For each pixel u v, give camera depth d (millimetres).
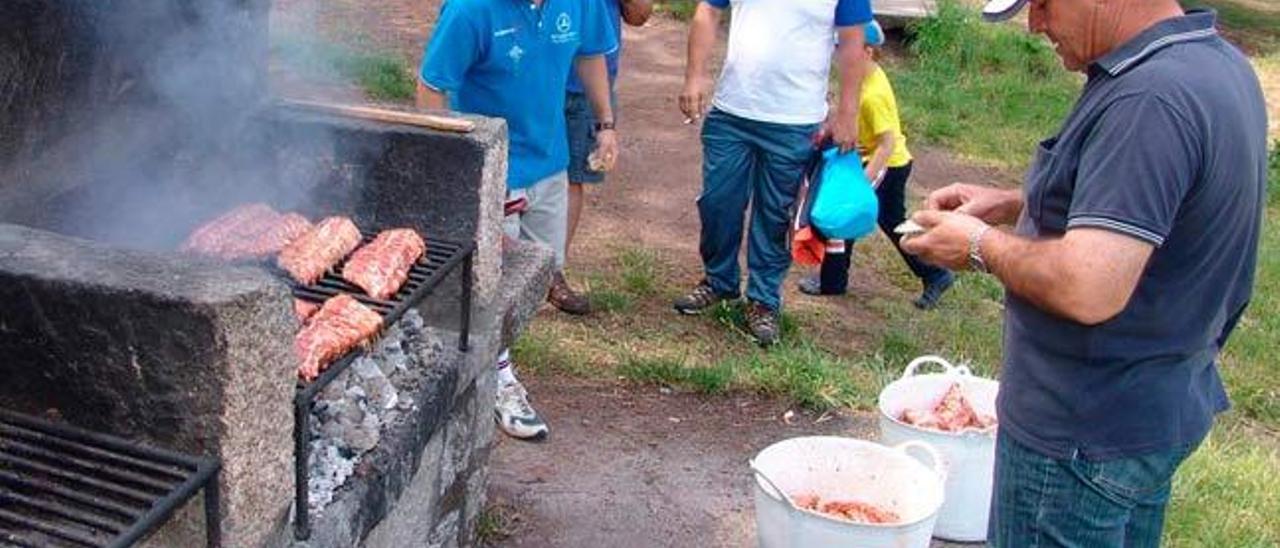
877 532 3293
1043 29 2531
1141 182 2295
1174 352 2516
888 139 5812
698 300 5812
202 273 2172
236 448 2148
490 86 4398
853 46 5262
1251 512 4336
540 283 3754
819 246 5410
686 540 3934
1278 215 9039
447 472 3301
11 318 2139
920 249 2691
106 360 2131
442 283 3293
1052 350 2566
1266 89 12516
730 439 4609
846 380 5094
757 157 5457
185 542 2246
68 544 2076
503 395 4391
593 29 4820
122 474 2100
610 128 5047
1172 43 2363
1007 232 2697
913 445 3680
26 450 2145
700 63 5508
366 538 2736
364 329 2617
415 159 3312
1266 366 6242
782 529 3410
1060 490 2633
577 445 4430
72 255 2201
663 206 7637
